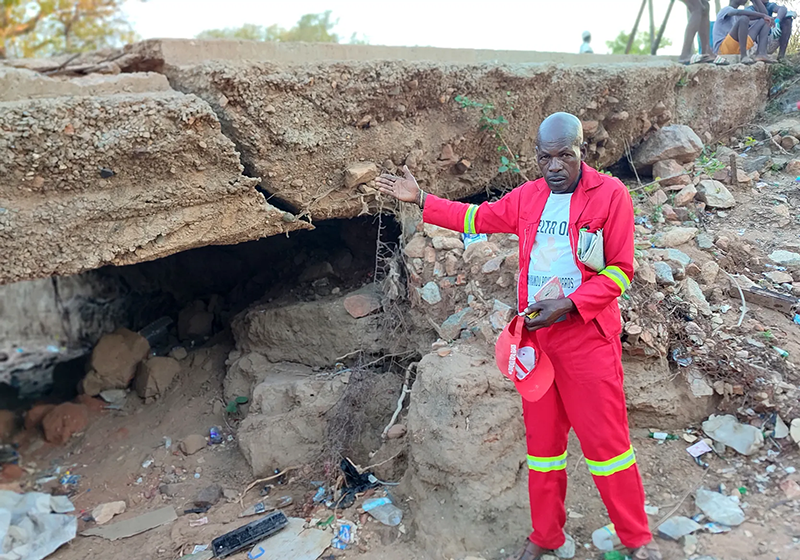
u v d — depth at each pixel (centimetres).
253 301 588
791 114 711
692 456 329
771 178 576
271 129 373
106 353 544
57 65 418
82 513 396
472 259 421
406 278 456
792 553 260
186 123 335
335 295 505
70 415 503
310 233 588
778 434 324
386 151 433
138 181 342
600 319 245
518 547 290
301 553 313
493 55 582
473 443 312
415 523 317
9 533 359
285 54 450
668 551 273
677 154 592
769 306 402
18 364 787
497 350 248
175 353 567
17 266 321
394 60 421
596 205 241
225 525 356
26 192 316
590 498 311
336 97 397
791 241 468
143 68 402
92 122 317
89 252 337
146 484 422
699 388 348
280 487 388
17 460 475
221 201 372
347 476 377
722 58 697
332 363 464
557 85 514
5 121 295
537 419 263
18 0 1293
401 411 403
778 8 761
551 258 252
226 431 464
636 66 574
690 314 382
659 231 486
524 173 524
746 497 299
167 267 693
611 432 247
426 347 427
